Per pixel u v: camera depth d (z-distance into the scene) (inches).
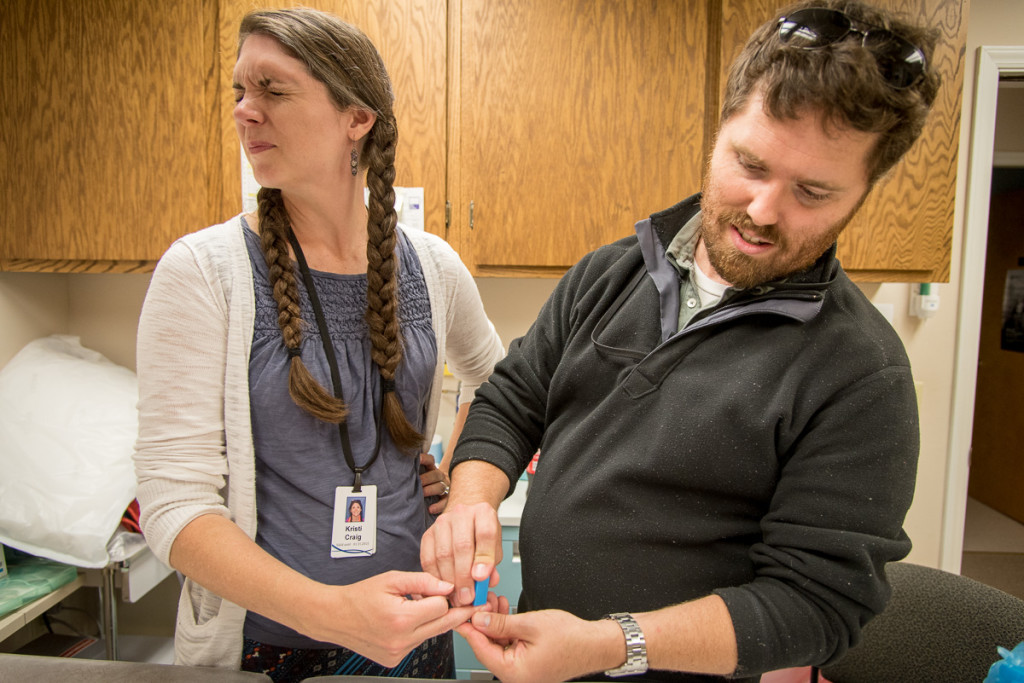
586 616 27.4
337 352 29.8
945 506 80.6
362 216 31.8
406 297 32.5
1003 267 146.3
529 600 30.6
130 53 61.0
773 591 23.5
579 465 28.5
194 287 26.9
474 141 62.7
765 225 23.9
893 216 63.2
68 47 61.2
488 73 62.0
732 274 25.8
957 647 36.7
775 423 24.3
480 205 63.5
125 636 78.5
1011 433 141.3
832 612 23.1
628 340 29.0
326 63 26.1
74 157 62.5
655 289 29.5
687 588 26.2
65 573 58.6
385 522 30.8
